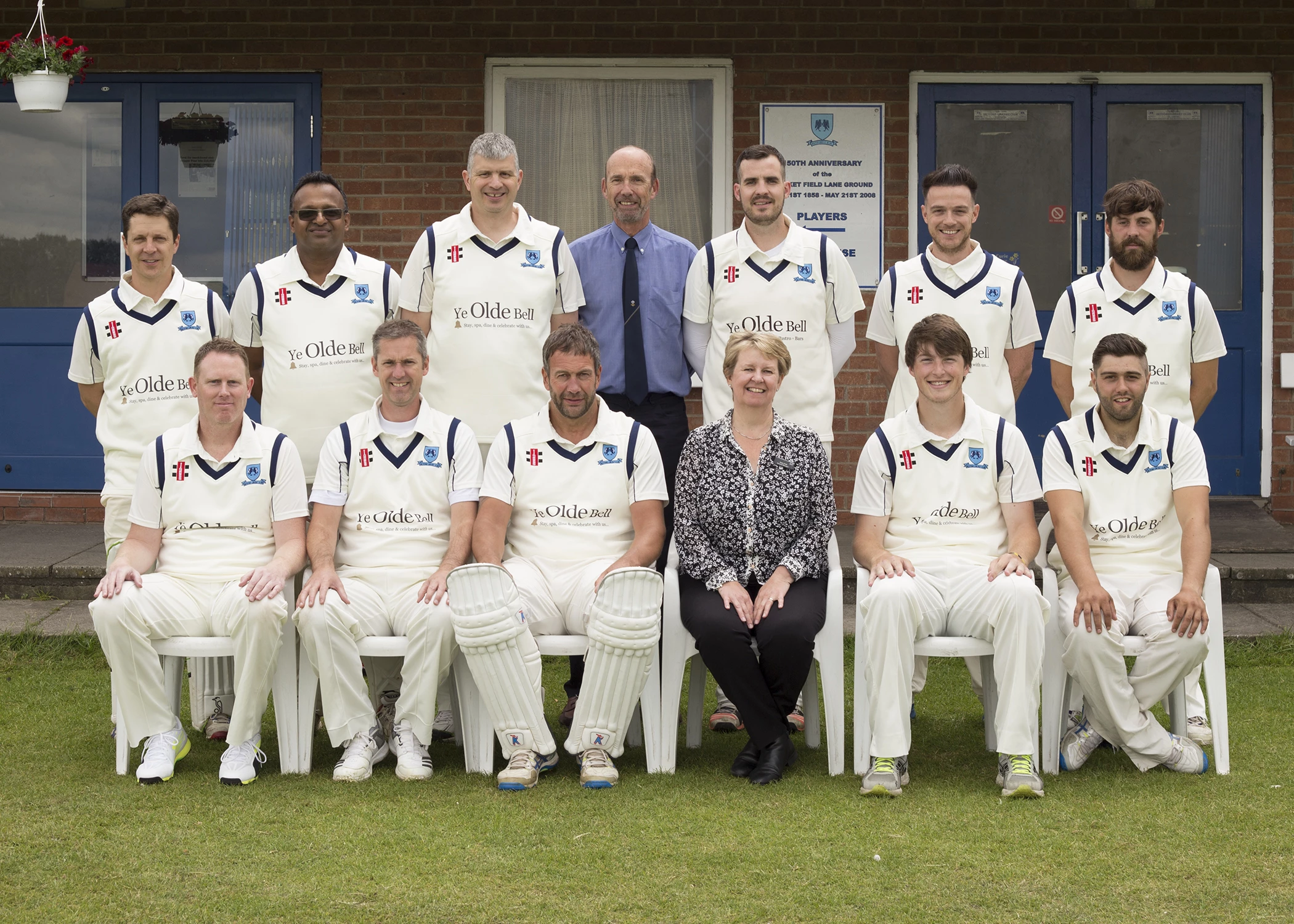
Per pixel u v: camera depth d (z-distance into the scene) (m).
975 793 3.81
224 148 7.15
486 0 7.05
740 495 4.08
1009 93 7.12
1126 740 3.97
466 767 4.05
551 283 4.50
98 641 5.47
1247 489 7.21
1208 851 3.30
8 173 7.19
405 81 7.07
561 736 4.43
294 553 4.07
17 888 3.05
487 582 3.80
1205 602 3.99
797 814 3.60
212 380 4.00
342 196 4.43
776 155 4.45
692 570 4.06
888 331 4.62
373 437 4.17
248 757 3.93
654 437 4.58
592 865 3.21
